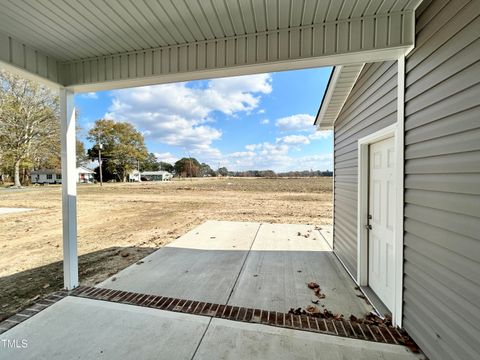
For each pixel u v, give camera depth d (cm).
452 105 137
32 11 177
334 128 424
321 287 284
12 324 206
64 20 190
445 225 142
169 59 232
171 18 187
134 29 203
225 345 180
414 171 175
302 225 648
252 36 208
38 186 2344
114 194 1620
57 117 1938
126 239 514
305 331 196
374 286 266
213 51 219
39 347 176
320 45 193
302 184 2462
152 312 225
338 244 391
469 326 125
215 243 479
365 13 178
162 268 345
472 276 123
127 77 247
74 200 282
